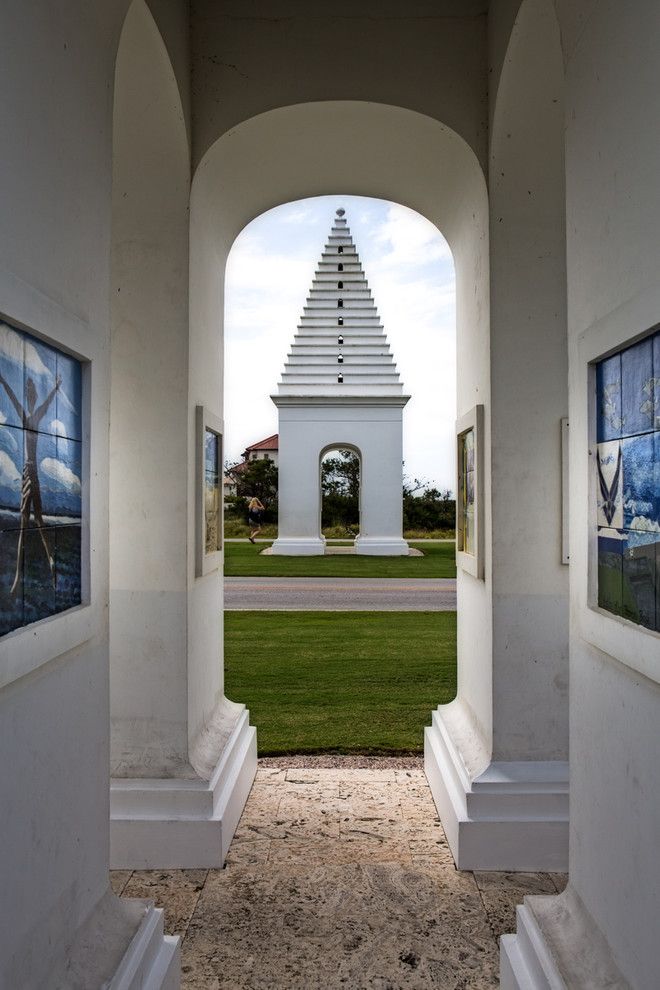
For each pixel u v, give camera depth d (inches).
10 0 73.1
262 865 155.7
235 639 385.4
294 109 167.8
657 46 75.9
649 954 78.5
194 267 169.5
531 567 164.4
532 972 101.3
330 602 513.0
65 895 87.9
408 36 167.6
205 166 170.7
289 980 118.3
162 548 163.3
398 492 841.5
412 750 222.5
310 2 167.9
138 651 162.6
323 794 192.5
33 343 79.2
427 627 420.2
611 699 90.6
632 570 83.8
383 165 193.0
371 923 134.3
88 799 96.3
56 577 86.1
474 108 167.0
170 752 160.9
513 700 163.5
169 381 164.4
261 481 1469.0
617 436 88.4
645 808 79.8
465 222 189.5
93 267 98.5
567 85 106.1
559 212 164.6
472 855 153.9
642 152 80.0
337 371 829.8
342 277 834.2
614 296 88.7
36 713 79.4
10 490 73.0
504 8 149.2
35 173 79.6
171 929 132.1
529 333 165.6
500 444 165.3
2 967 70.9
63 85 88.1
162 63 143.8
